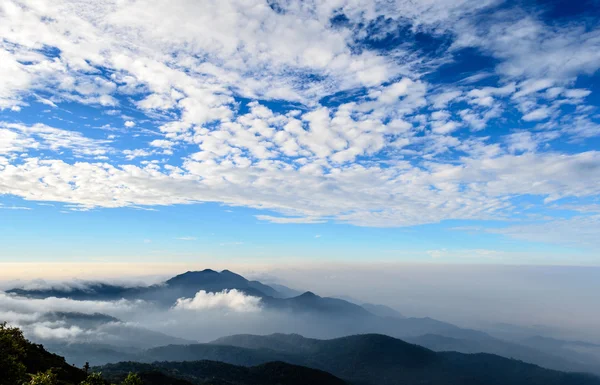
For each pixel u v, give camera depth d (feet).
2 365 204.13
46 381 202.08
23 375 212.43
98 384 284.61
